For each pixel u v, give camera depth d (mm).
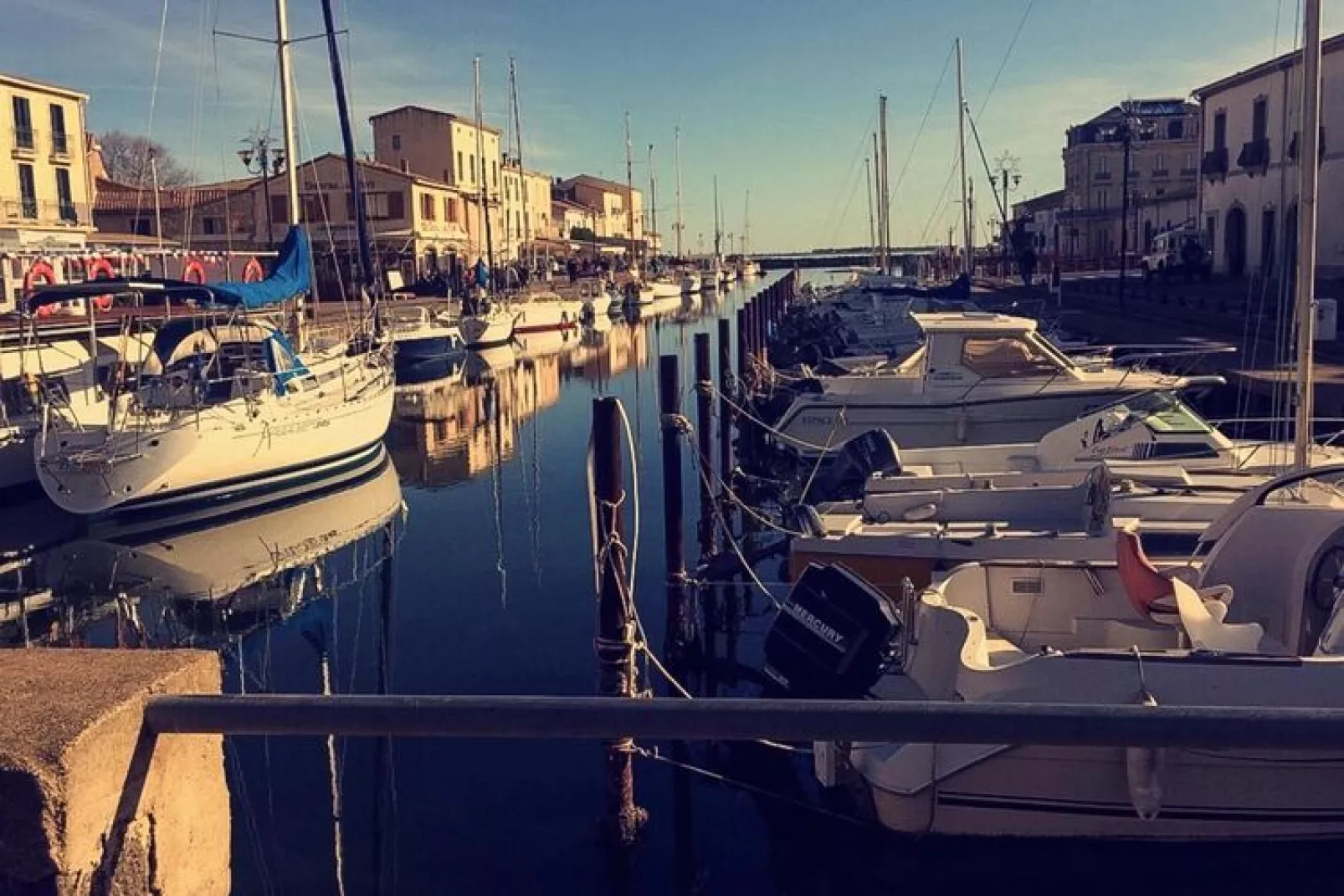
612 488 7395
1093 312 33625
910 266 65812
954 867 6707
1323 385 17766
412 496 19234
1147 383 16312
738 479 18078
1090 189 77688
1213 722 2139
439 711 2320
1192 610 6906
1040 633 8156
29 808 2230
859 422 17109
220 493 17875
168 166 80812
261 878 6750
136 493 16719
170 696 2459
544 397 32906
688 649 10516
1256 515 7980
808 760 8164
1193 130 76500
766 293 33156
